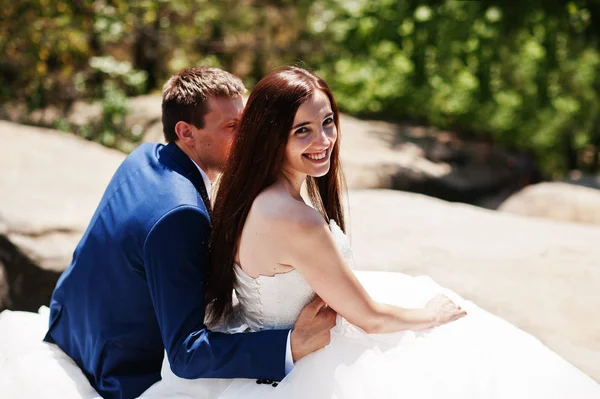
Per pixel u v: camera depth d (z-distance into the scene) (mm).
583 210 5602
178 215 2090
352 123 7652
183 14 8367
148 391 2186
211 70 2332
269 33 8812
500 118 7688
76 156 4848
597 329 2955
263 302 2062
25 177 4340
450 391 1991
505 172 7281
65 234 3660
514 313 3080
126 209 2188
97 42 7902
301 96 1949
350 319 2062
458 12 7969
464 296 3213
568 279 3354
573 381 2104
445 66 8008
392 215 4117
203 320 2086
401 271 3428
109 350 2256
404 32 8188
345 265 2010
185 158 2279
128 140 6812
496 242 3773
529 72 7824
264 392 1992
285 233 1968
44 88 7422
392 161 6375
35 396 2205
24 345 2436
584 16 7941
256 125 1983
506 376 2084
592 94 7996
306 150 1980
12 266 3533
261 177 2014
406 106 8109
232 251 2080
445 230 3910
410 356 2057
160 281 2072
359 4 8469
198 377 2049
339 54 8594
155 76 8328
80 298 2283
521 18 7852
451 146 7434
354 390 1960
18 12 7090
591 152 8562
